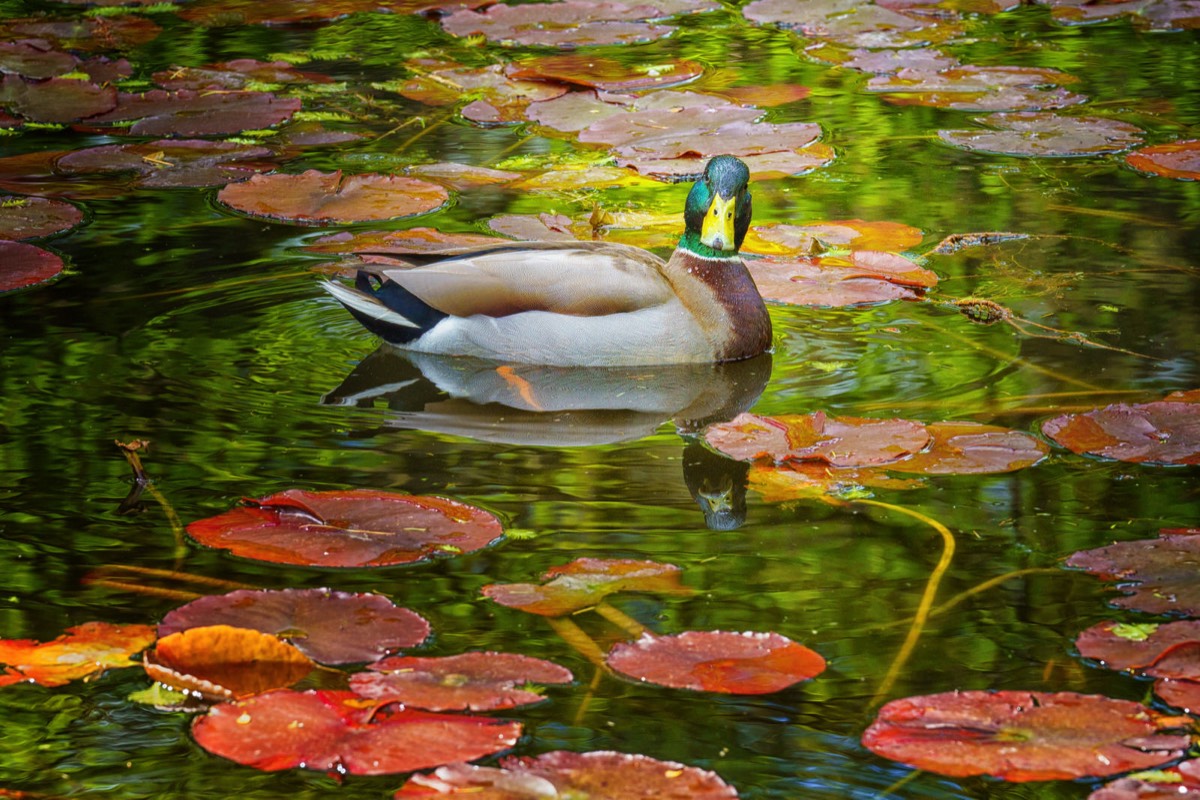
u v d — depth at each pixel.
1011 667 6.75
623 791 5.72
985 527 8.09
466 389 10.34
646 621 7.20
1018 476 8.70
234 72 18.17
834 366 10.57
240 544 7.85
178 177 14.49
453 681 6.49
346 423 9.65
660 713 6.47
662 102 16.78
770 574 7.66
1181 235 12.82
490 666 6.63
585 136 15.73
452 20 20.45
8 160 15.05
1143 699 6.45
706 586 7.54
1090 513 8.21
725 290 10.91
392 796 6.00
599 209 13.18
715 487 8.68
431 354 11.02
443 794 5.67
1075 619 7.14
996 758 5.84
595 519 8.29
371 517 8.10
